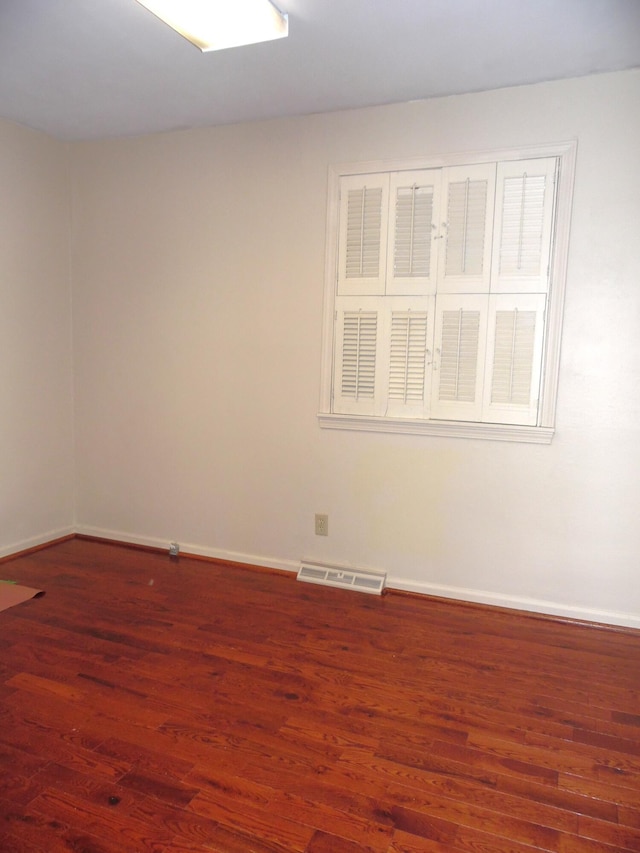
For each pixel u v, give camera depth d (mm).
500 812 1694
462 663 2500
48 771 1815
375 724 2076
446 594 3123
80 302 3873
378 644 2646
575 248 2752
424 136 2953
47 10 2188
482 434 2971
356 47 2434
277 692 2256
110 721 2062
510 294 2887
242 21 2170
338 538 3338
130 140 3604
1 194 3387
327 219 3156
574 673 2439
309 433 3338
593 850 1574
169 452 3713
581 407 2812
